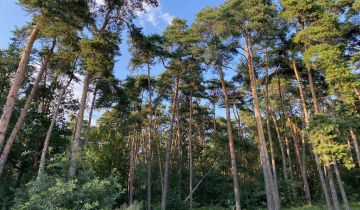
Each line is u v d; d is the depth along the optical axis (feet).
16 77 51.39
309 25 70.69
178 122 126.11
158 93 112.57
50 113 103.76
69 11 53.21
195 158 146.10
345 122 61.87
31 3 48.55
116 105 98.84
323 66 64.59
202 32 83.87
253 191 114.62
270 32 78.69
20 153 93.30
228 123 92.02
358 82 61.36
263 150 77.36
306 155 137.18
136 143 134.72
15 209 38.58
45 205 34.37
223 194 115.03
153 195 116.57
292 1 70.28
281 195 106.63
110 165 118.73
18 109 94.17
